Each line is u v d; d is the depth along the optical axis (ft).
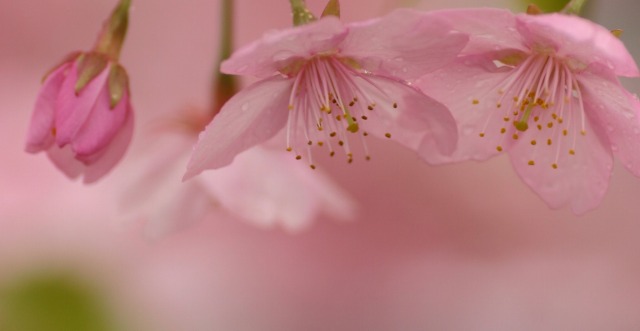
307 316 1.19
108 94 0.74
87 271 1.03
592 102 0.74
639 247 1.21
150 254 1.13
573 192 0.76
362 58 0.73
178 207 0.87
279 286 1.20
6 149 1.13
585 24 0.68
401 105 0.73
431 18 0.69
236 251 1.20
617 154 0.75
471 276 1.21
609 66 0.72
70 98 0.74
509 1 0.78
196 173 0.71
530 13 0.71
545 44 0.73
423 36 0.70
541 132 0.76
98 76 0.74
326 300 1.20
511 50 0.74
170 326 1.09
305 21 0.70
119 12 0.75
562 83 0.74
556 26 0.68
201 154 0.71
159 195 0.87
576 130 0.75
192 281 1.15
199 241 1.19
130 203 0.87
